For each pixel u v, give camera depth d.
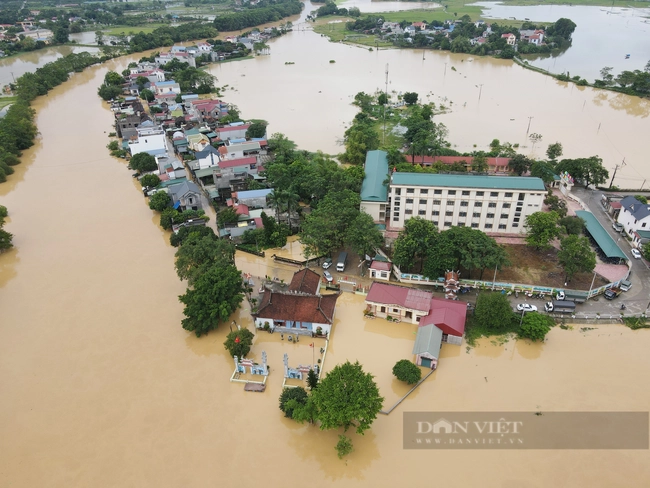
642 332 87.31
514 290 97.50
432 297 92.81
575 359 81.94
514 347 84.69
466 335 87.81
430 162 157.50
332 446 68.81
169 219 128.00
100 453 68.25
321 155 163.25
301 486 63.19
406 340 88.44
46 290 105.12
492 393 76.00
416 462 66.00
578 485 62.22
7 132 189.12
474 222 119.31
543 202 125.69
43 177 167.12
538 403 74.00
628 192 140.88
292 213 131.00
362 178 136.00
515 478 63.31
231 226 123.25
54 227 132.88
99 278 109.06
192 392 78.19
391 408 73.88
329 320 87.94
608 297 95.31
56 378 81.38
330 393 67.38
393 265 106.06
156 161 163.75
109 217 138.12
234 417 73.56
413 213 120.50
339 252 115.88
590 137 185.50
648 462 64.88
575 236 100.44
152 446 69.12
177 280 107.88
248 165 150.00
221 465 66.19
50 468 66.31
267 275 107.50
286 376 79.44
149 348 87.94
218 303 89.50
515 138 185.25
